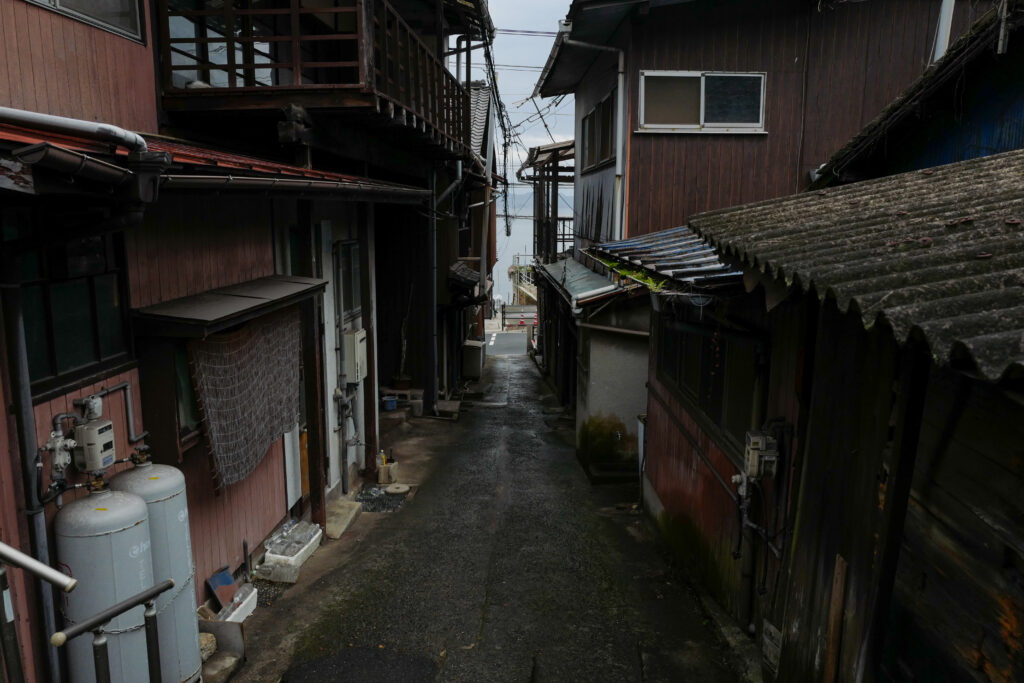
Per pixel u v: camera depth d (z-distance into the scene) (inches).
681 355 343.9
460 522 385.7
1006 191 174.9
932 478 128.6
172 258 232.2
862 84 478.0
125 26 249.3
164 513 186.9
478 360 939.3
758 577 240.8
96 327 193.3
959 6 465.1
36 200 154.5
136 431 210.7
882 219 170.1
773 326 225.0
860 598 146.3
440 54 530.9
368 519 389.1
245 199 285.6
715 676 232.4
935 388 128.6
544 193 967.6
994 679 108.3
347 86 290.2
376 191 320.8
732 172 490.0
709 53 474.9
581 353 530.6
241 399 247.9
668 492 362.9
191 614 197.9
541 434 617.0
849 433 157.2
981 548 112.3
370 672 235.0
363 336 429.7
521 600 291.0
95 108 229.8
